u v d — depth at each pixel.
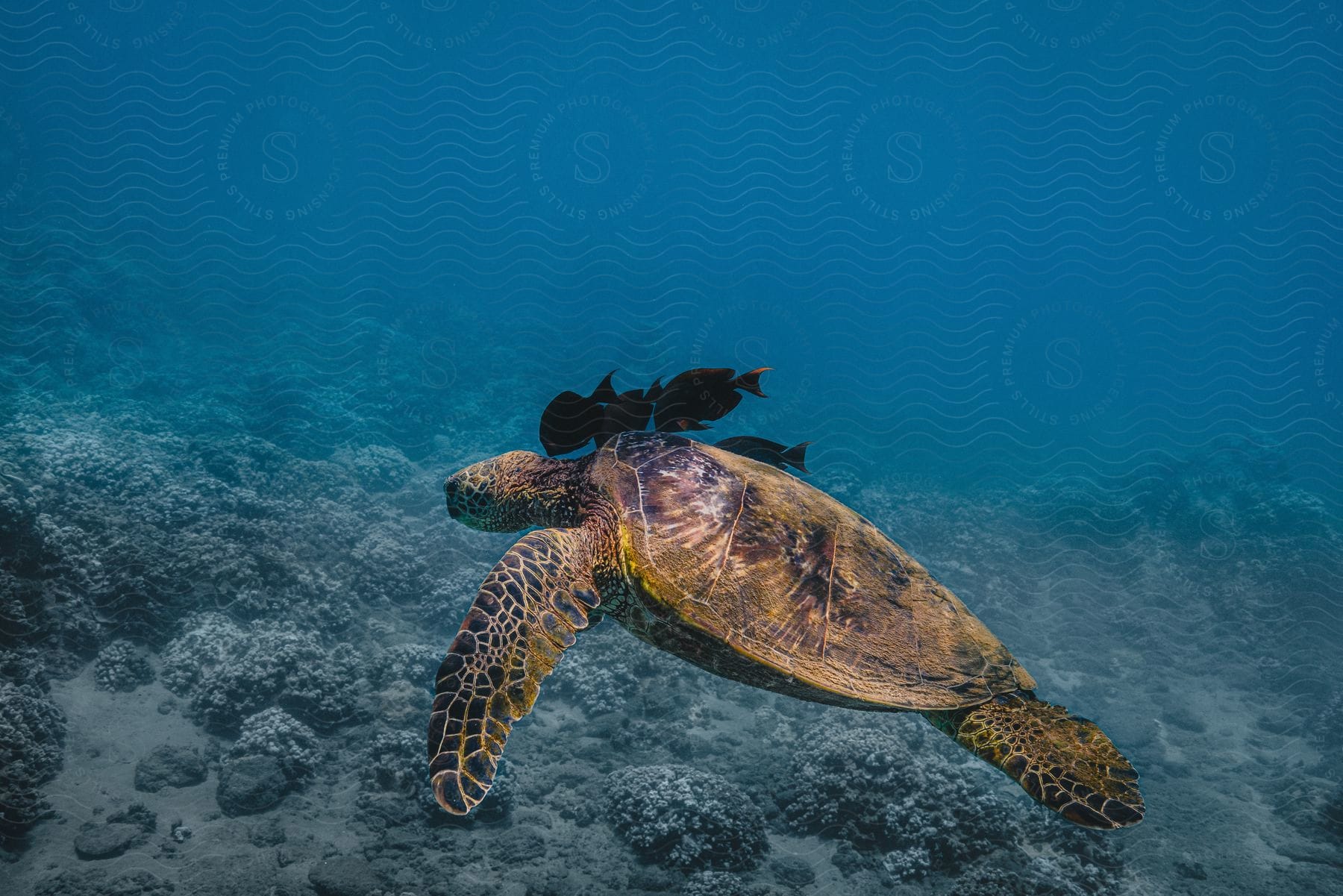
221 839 11.38
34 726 11.96
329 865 11.11
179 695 13.95
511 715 3.47
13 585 13.45
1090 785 3.64
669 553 4.11
